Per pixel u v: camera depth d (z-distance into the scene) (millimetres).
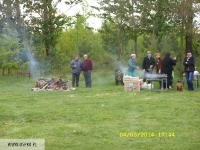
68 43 33688
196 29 21125
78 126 9469
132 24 24984
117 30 25547
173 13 20391
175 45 21312
